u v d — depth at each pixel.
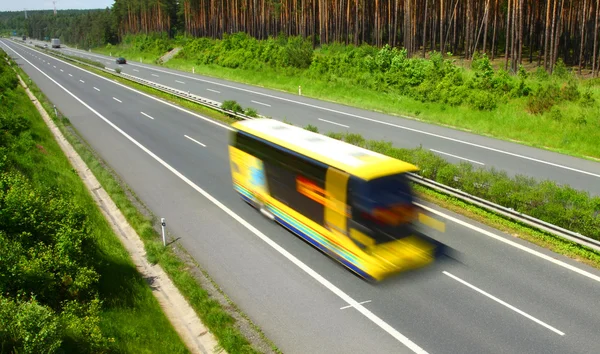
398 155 19.75
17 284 10.11
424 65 40.62
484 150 24.50
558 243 14.24
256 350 9.99
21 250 10.88
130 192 19.16
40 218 12.56
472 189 17.38
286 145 14.95
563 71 37.94
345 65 46.94
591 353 9.61
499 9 55.50
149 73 61.31
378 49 52.91
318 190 13.42
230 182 20.34
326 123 30.55
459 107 33.03
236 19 83.12
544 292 11.80
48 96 42.41
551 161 22.66
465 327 10.55
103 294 11.45
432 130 28.88
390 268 12.12
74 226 12.96
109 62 81.38
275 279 12.80
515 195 15.90
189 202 18.19
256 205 17.14
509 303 11.38
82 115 34.31
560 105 29.89
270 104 37.41
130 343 9.80
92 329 9.31
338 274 12.98
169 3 110.19
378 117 32.59
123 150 25.27
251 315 11.28
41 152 23.17
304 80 46.66
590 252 13.65
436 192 18.52
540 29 52.00
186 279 12.64
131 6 122.69
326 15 65.31
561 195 15.55
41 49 114.69
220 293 12.17
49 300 10.39
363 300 11.73
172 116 33.75
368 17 68.31
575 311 11.01
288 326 10.84
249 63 57.56
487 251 13.97
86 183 20.92
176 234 15.53
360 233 11.98
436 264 13.27
